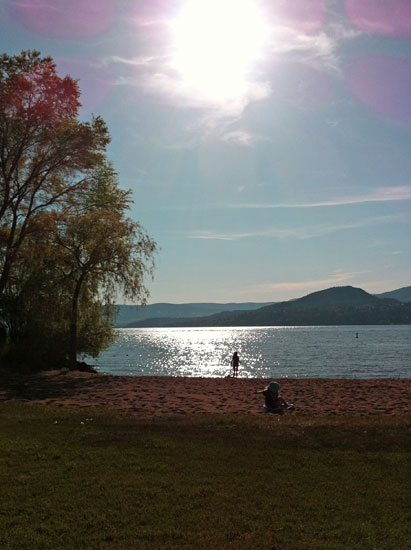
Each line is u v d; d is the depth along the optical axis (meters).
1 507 6.96
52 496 7.40
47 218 28.36
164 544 5.86
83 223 29.12
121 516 6.69
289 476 8.44
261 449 10.16
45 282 28.70
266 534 6.14
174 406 16.73
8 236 29.17
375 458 9.48
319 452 9.94
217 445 10.43
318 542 5.91
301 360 84.75
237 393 21.30
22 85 26.80
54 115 27.86
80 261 29.22
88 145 29.52
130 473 8.52
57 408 15.38
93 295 30.58
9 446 10.23
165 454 9.77
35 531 6.21
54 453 9.70
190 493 7.54
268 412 15.84
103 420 13.18
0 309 30.14
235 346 145.12
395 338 174.75
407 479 8.28
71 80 27.81
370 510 6.95
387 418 13.79
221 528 6.33
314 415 14.93
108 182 34.56
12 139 28.02
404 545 5.83
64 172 30.09
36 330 31.11
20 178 30.11
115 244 29.11
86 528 6.32
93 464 9.02
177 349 133.75
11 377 24.33
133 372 67.25
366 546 5.81
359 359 83.81
